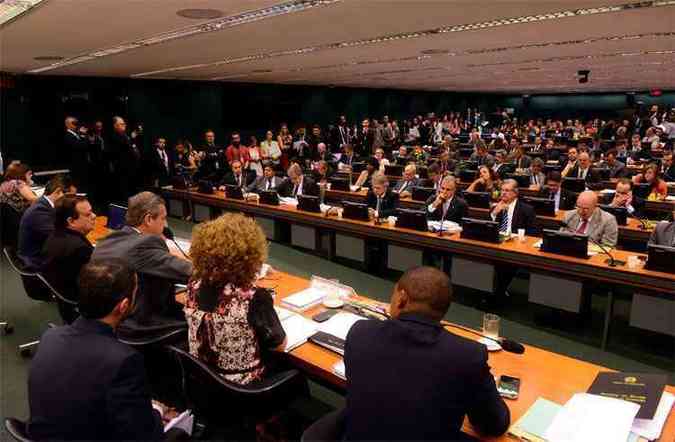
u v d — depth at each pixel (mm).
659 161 9500
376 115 18953
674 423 1506
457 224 4785
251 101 14312
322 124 16688
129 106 11531
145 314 2252
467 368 1245
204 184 7141
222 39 5828
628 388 1630
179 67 9102
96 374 1316
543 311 4199
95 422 1312
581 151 8195
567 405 1570
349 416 1332
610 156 9000
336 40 6195
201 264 1733
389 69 10695
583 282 3525
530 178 7422
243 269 1729
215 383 1682
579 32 5887
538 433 1456
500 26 5398
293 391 1947
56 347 1385
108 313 1418
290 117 15539
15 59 7262
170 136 12438
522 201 5105
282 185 6820
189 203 7500
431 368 1254
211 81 13156
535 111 25406
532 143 15156
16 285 4742
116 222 4184
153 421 1421
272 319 1800
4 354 3367
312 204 5469
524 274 5098
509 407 1626
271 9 4281
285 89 15242
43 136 10211
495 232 3967
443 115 22672
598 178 7359
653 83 16906
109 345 1381
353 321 2268
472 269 4113
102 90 10992
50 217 3582
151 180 9266
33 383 1363
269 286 2791
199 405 1827
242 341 1760
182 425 1792
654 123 17734
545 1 4129
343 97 17359
